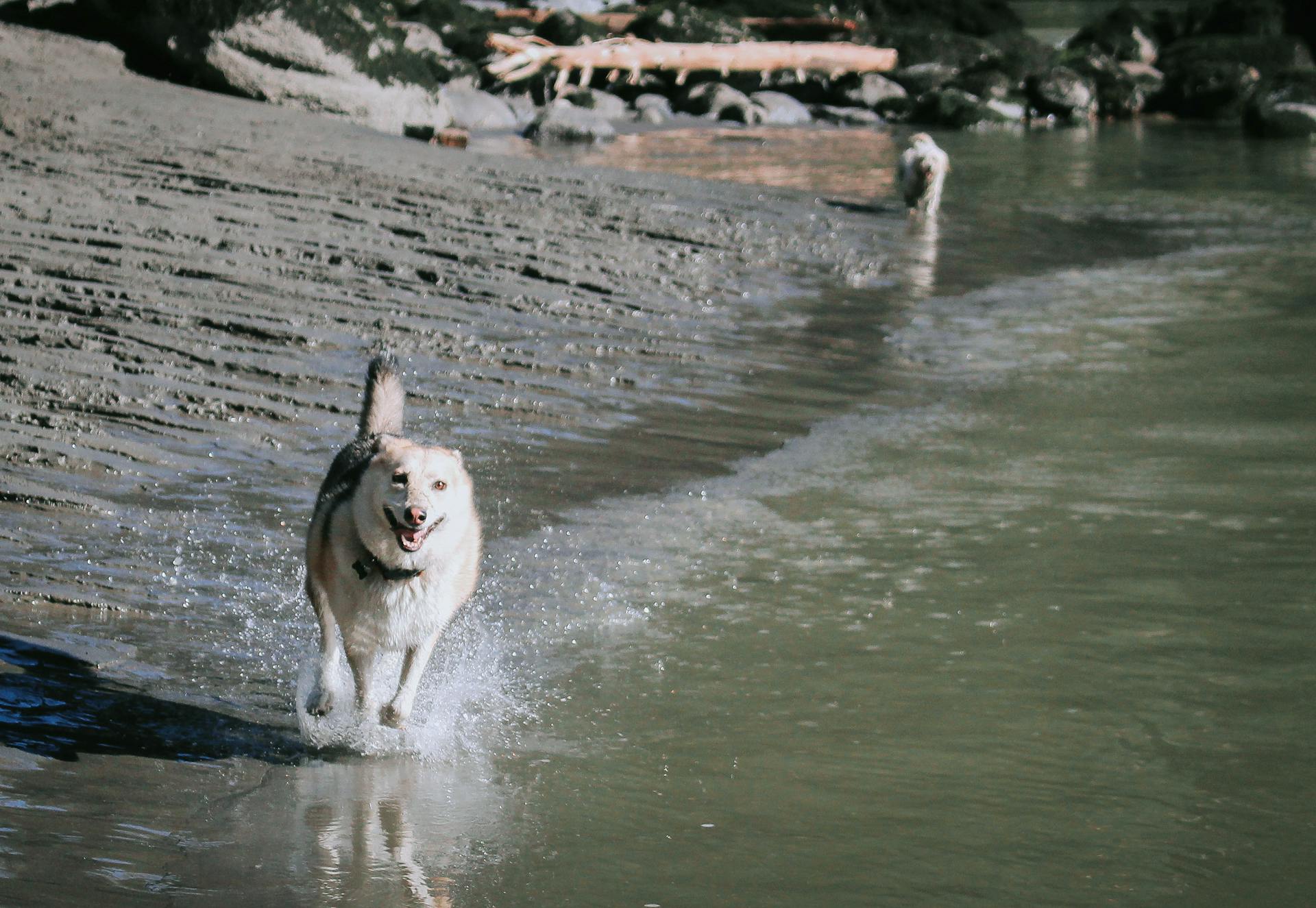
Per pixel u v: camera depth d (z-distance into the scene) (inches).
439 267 556.4
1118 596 286.7
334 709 236.4
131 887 172.9
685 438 402.3
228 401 380.8
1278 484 363.9
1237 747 222.4
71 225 535.2
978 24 2007.9
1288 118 1464.1
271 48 974.4
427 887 180.1
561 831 196.5
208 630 257.6
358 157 769.6
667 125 1418.6
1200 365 511.5
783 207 826.2
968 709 236.7
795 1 1959.9
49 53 913.5
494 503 337.1
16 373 379.6
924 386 478.9
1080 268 723.4
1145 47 1882.4
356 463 243.0
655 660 256.8
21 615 253.0
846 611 280.1
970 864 188.1
